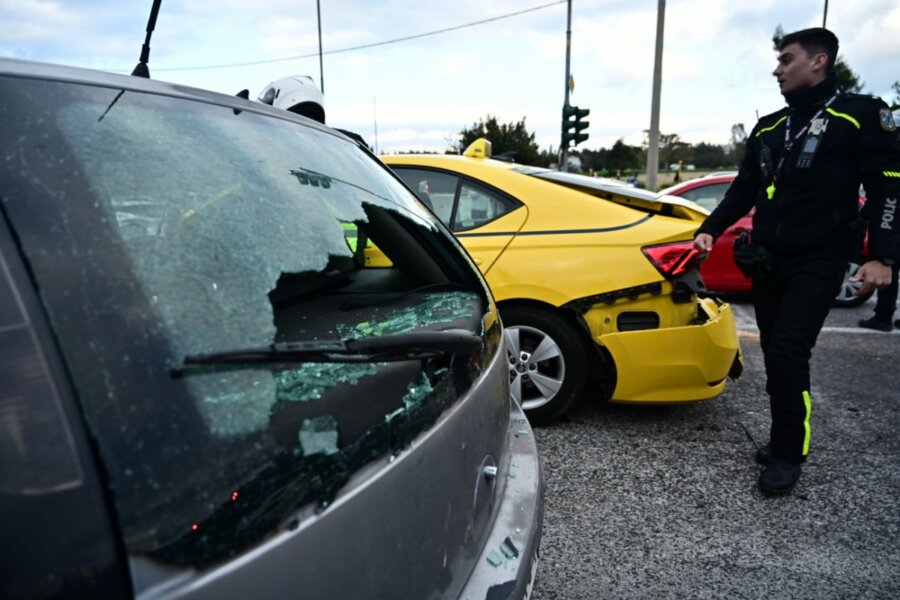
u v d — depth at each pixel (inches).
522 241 118.8
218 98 55.1
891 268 92.3
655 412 133.1
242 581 25.4
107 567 22.6
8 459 23.1
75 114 38.5
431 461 38.4
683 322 112.3
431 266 64.1
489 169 127.7
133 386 26.3
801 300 99.1
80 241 30.4
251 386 29.8
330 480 30.1
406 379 38.2
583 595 77.2
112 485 23.6
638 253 111.9
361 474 32.1
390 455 34.5
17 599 21.7
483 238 121.0
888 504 97.1
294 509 28.0
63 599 22.0
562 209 119.8
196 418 26.8
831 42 97.4
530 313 117.3
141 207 36.2
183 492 24.8
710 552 85.7
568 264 114.4
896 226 91.8
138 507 23.7
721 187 271.7
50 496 22.8
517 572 46.1
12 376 24.4
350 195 60.1
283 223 47.9
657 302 111.1
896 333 203.9
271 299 44.4
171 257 34.5
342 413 32.2
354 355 34.5
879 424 128.3
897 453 114.9
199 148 45.7
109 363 26.4
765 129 106.3
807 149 97.9
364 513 31.9
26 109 35.7
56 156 34.1
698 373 111.7
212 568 24.6
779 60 102.3
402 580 35.5
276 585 26.7
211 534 24.8
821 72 99.0
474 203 125.7
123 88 45.0
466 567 44.4
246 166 48.6
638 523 92.7
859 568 81.9
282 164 53.7
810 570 81.7
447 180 128.8
